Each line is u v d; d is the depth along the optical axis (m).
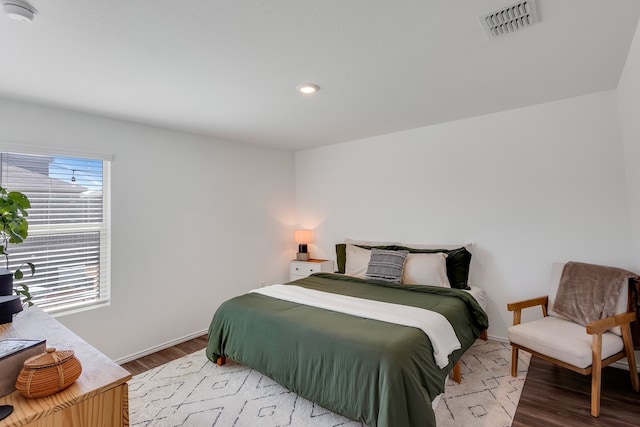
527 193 3.04
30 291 2.54
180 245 3.47
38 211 2.58
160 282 3.28
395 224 3.90
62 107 2.65
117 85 2.27
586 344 2.09
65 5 1.39
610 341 2.13
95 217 2.90
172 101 2.60
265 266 4.44
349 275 3.67
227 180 3.98
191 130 3.50
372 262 3.47
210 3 1.39
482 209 3.29
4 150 2.39
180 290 3.45
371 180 4.10
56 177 2.69
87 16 1.47
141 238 3.14
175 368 2.78
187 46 1.76
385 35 1.70
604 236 2.69
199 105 2.71
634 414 1.99
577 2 1.46
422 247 3.56
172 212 3.41
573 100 2.80
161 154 3.33
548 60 2.06
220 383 2.50
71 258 2.75
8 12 1.39
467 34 1.71
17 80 2.14
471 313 2.69
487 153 3.25
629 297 2.25
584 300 2.46
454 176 3.46
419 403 1.67
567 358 2.08
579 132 2.78
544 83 2.46
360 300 2.64
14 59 1.87
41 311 1.65
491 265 3.24
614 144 2.63
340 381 1.85
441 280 3.11
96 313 2.82
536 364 2.69
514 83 2.44
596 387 1.98
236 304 2.68
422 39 1.75
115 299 2.94
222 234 3.90
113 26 1.56
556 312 2.61
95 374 1.05
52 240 2.65
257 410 2.15
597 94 2.69
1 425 0.82
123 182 3.03
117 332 2.94
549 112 2.91
